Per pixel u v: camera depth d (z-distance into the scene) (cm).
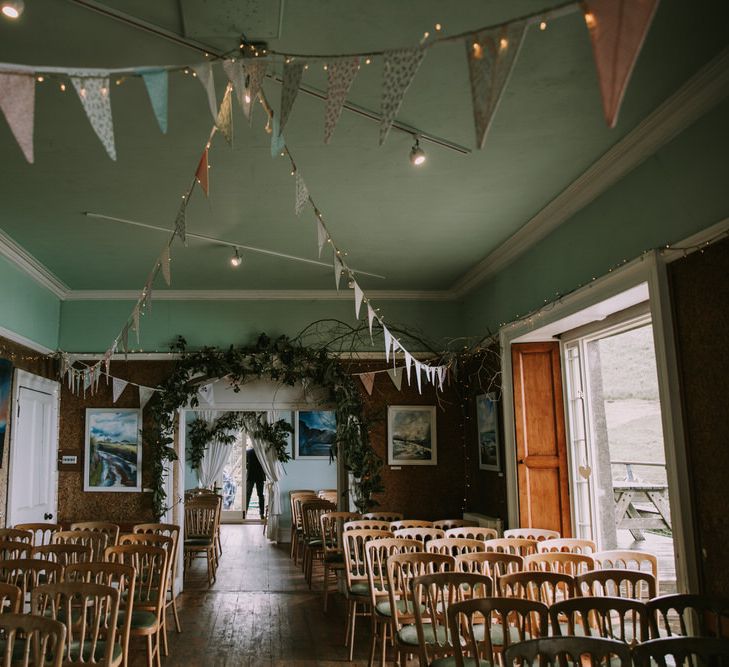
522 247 605
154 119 378
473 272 714
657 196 405
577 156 437
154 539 559
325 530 748
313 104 365
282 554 1015
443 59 329
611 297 454
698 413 363
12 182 466
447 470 789
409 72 196
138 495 753
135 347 776
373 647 487
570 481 603
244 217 542
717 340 348
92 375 707
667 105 369
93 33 302
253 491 1445
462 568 507
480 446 727
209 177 462
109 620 354
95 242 601
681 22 301
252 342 789
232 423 1292
